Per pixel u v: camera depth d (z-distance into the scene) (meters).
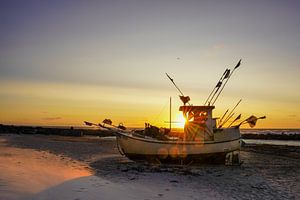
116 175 15.50
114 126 22.81
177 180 14.89
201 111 22.56
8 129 73.00
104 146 35.91
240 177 16.88
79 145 36.09
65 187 10.80
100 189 10.90
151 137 23.08
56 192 10.02
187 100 22.80
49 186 10.79
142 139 21.69
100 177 14.30
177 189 12.48
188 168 19.98
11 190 9.84
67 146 33.66
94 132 83.69
